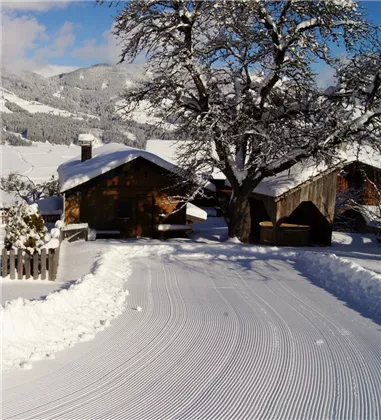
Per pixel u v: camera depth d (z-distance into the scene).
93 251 15.83
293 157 18.80
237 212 20.64
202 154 19.06
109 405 5.69
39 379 6.28
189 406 5.76
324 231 21.38
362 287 11.55
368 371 7.03
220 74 19.11
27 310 7.84
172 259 15.68
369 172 26.39
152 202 23.25
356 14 17.38
